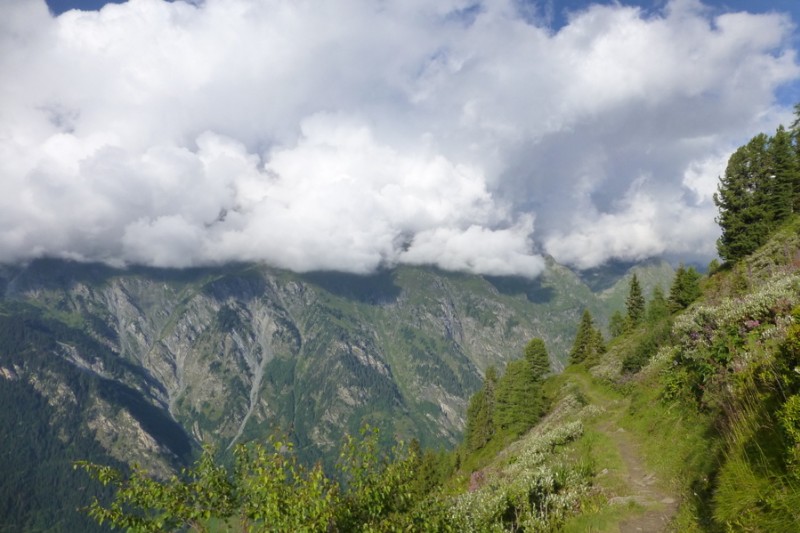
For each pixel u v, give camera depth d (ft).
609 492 54.39
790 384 33.96
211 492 35.78
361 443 41.60
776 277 87.61
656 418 74.49
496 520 51.78
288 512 35.42
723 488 33.35
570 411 153.07
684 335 84.28
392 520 39.75
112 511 34.58
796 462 27.76
